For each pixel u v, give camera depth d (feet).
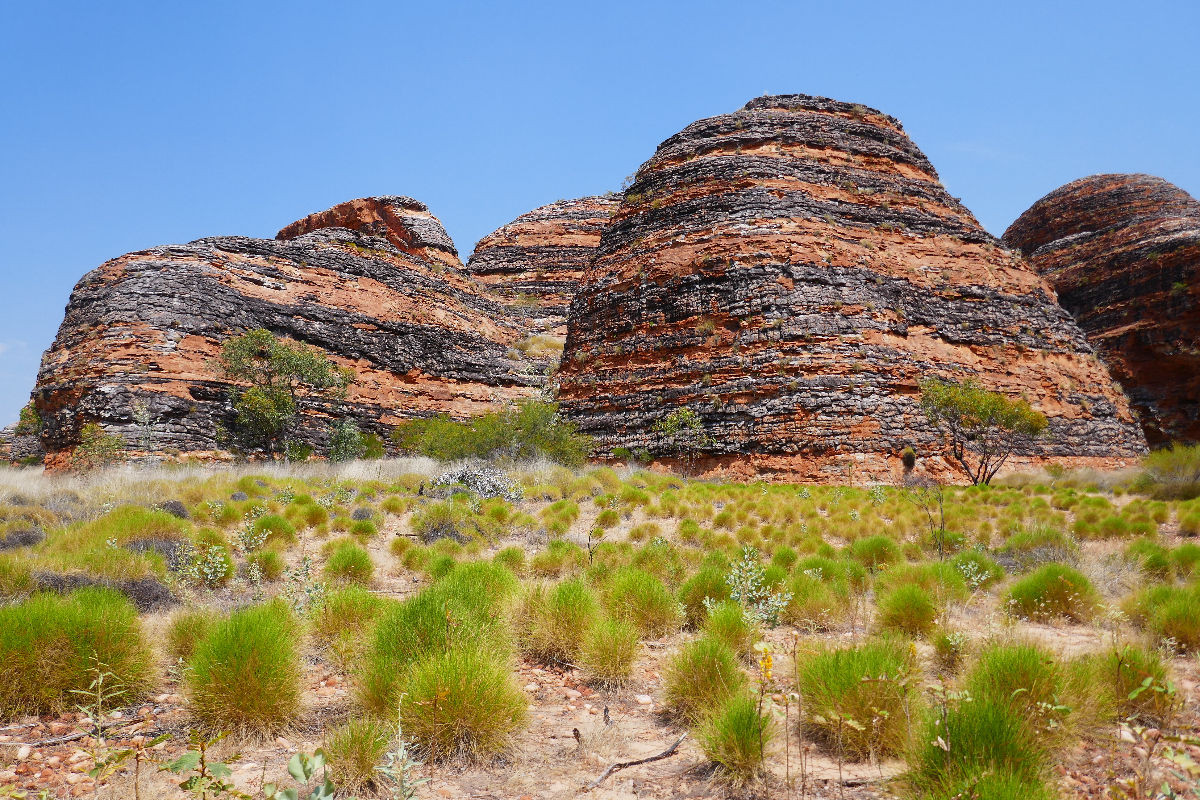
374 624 19.67
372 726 13.21
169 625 21.39
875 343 107.24
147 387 100.83
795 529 50.60
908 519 54.44
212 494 54.54
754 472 99.60
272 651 15.71
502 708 14.66
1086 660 16.78
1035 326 127.95
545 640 21.54
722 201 126.62
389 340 146.30
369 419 130.62
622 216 142.00
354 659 18.94
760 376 106.01
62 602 17.88
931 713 13.33
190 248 125.08
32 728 15.19
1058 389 122.72
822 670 15.61
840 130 142.20
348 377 127.24
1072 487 87.35
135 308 108.88
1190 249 176.86
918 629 23.17
